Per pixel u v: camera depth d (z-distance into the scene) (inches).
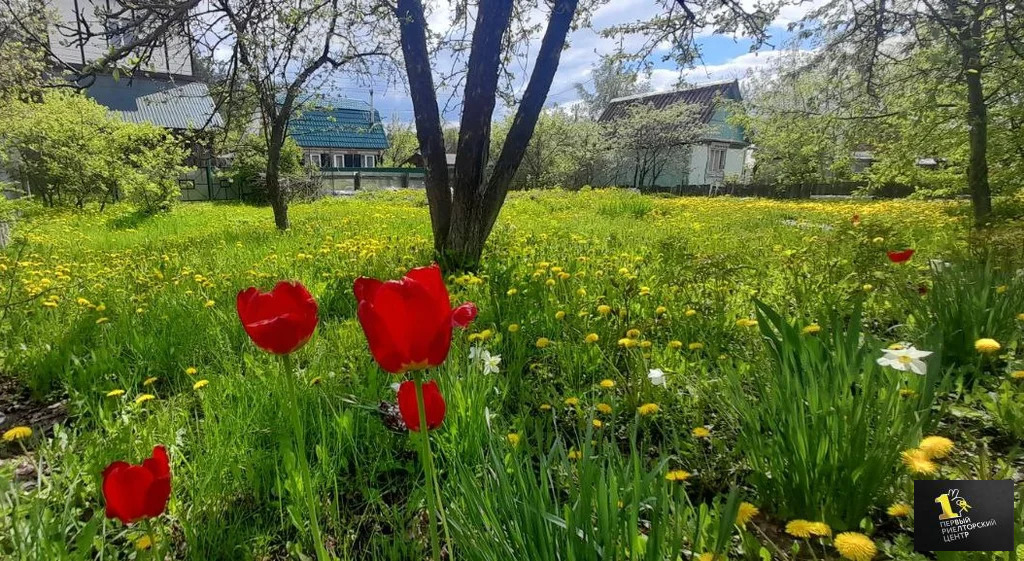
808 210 567.8
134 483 42.6
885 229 223.5
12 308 169.8
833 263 183.2
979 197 335.6
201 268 235.0
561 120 1398.9
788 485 64.2
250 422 86.0
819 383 69.0
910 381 74.5
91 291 195.6
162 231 468.8
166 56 262.5
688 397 93.7
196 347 132.7
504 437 73.0
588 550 43.1
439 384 82.7
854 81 339.6
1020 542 47.3
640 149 1357.0
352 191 1143.6
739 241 284.4
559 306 137.4
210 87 330.0
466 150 222.8
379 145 1763.0
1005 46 259.4
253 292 43.0
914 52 321.7
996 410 81.0
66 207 649.6
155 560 46.1
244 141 485.1
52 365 125.6
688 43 255.1
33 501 61.7
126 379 118.9
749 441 69.5
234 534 66.8
